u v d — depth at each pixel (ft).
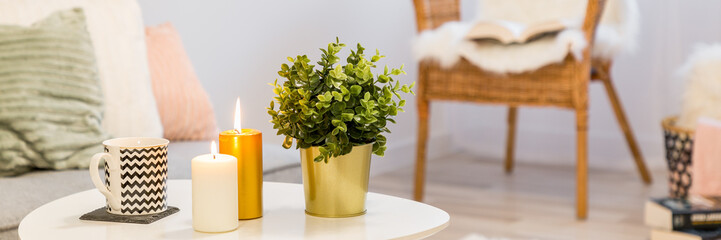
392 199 3.48
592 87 10.66
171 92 5.75
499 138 11.48
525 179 9.78
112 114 5.09
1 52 4.65
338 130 3.06
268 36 8.35
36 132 4.55
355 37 9.53
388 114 3.24
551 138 11.04
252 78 8.21
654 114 10.29
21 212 3.72
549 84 7.55
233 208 2.92
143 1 6.91
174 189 3.63
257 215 3.13
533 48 7.34
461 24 8.00
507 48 7.50
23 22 4.99
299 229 2.97
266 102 8.43
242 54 8.05
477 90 7.93
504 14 8.79
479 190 9.15
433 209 3.30
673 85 10.12
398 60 10.29
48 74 4.71
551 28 7.30
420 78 8.27
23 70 4.64
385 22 10.00
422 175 8.51
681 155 7.19
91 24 5.22
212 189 2.87
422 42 7.93
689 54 9.99
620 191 9.05
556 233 7.22
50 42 4.80
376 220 3.11
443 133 11.46
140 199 3.05
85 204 3.31
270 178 4.97
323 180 3.13
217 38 7.73
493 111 11.48
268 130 8.48
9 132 4.55
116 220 3.02
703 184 6.67
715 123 6.64
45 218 3.07
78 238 2.79
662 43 10.15
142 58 5.39
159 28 6.21
